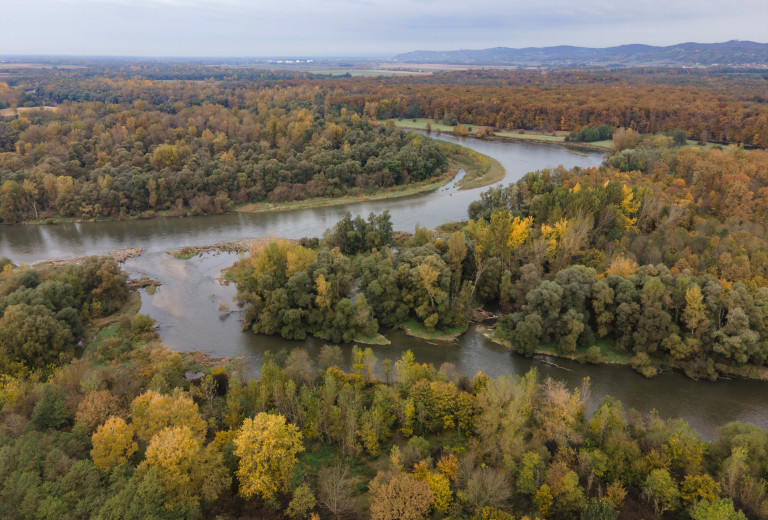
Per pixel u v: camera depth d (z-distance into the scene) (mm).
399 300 121750
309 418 74312
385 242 157000
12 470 55844
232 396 79000
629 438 70125
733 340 97312
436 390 77062
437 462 65750
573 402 72125
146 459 59812
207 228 190750
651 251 125062
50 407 70812
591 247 139875
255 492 60469
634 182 184750
